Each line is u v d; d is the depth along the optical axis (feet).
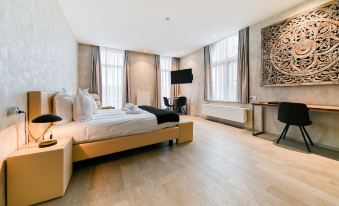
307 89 9.59
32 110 5.60
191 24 12.65
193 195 4.92
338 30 8.08
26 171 4.36
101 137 6.91
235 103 14.83
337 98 8.38
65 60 11.49
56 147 4.87
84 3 9.63
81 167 6.71
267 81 11.48
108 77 19.44
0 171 3.93
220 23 12.51
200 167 6.73
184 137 9.81
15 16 4.69
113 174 6.15
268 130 11.94
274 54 10.96
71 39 13.70
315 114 9.28
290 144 9.57
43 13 7.11
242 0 9.41
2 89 4.03
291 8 10.18
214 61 17.51
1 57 4.00
